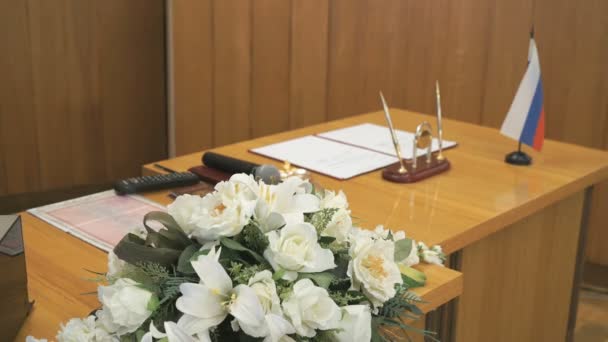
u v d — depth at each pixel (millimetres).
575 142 3461
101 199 1897
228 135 4363
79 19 4113
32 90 4078
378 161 2244
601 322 3105
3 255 1205
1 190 4141
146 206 1848
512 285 2170
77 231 1689
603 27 3279
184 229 1045
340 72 4012
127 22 4254
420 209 1899
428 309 1353
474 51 3639
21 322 1263
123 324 968
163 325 984
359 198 1963
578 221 2414
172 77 4363
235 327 936
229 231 989
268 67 4164
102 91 4277
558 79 3447
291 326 932
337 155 2295
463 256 1915
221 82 4281
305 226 1007
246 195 1046
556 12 3385
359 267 1050
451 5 3639
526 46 3490
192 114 4398
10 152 4105
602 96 3346
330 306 963
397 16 3785
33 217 1774
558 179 2164
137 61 4344
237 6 4129
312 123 4164
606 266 3482
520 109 2266
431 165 2182
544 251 2275
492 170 2230
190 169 2086
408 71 3836
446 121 2756
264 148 2355
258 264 1014
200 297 938
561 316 2484
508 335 2219
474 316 2041
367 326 989
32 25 3994
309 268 988
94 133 4320
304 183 1145
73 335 1030
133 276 1037
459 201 1965
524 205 1966
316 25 3988
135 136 4457
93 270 1499
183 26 4254
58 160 4254
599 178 2285
